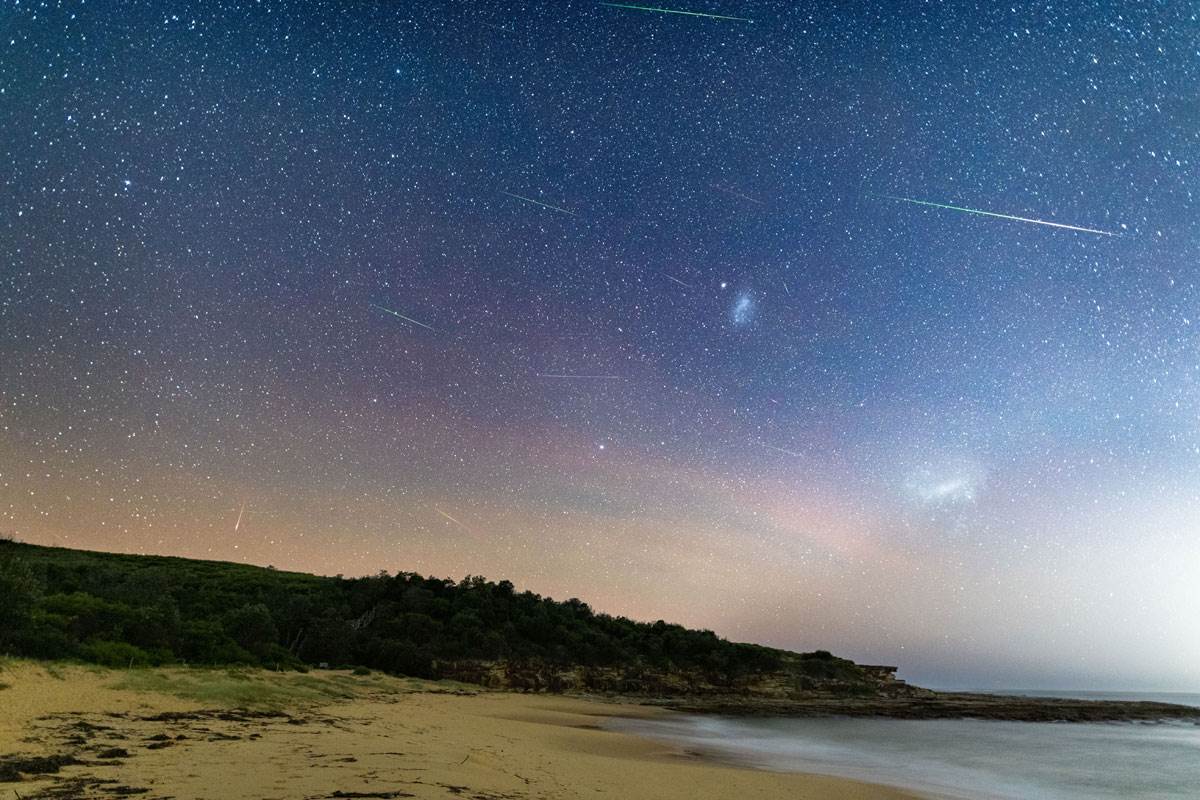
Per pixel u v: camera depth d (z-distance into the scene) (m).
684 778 19.98
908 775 28.08
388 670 61.72
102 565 71.06
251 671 40.00
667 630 99.25
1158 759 40.69
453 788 13.60
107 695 23.41
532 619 81.81
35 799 10.22
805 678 94.12
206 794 11.06
